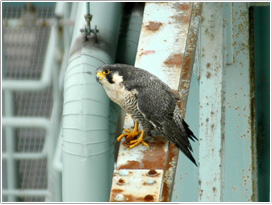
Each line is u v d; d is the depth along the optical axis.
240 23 12.36
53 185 12.74
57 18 13.21
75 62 11.29
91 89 11.10
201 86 10.37
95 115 11.07
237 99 12.49
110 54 11.60
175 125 8.16
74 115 11.06
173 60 8.91
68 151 11.15
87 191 11.16
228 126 12.54
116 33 12.05
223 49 10.36
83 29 11.52
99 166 11.18
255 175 12.67
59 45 13.09
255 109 12.56
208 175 10.34
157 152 7.92
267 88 12.65
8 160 12.84
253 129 12.55
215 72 10.31
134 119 8.48
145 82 8.36
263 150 12.77
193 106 11.86
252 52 12.44
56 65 12.91
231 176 12.63
